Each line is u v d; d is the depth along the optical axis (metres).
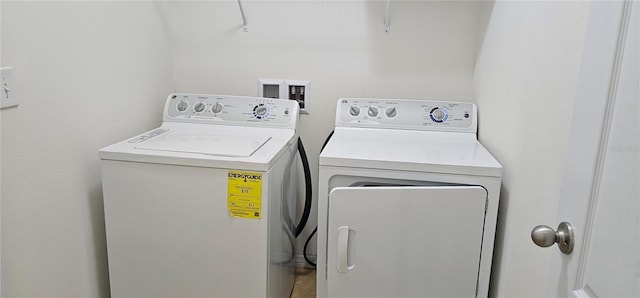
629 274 0.69
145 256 1.61
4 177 1.28
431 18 2.05
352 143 1.76
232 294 1.60
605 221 0.76
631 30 0.71
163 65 2.15
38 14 1.36
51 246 1.49
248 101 2.00
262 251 1.54
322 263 1.58
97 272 1.74
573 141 0.88
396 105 1.98
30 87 1.35
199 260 1.58
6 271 1.31
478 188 1.44
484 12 1.91
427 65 2.10
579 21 1.00
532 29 1.31
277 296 1.79
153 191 1.55
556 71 1.12
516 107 1.43
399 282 1.52
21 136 1.33
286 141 1.81
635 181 0.68
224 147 1.65
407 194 1.44
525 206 1.31
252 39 2.17
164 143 1.68
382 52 2.11
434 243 1.48
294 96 2.22
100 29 1.65
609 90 0.75
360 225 1.47
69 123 1.52
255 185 1.49
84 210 1.64
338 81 2.17
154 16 2.04
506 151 1.52
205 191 1.52
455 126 1.92
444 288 1.53
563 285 0.89
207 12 2.16
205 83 2.25
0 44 1.24
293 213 2.10
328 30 2.12
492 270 1.62
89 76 1.60
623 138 0.71
